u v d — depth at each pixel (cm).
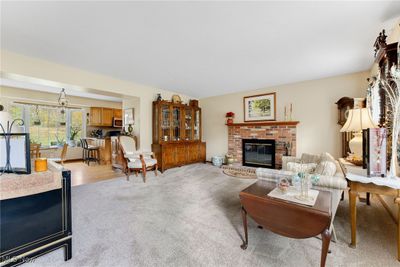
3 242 127
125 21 196
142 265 144
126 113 505
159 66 333
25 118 573
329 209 137
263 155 497
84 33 221
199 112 606
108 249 163
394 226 203
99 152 614
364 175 171
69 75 334
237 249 164
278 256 154
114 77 401
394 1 164
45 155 592
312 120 421
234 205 261
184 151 536
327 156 251
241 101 538
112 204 263
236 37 231
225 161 549
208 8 176
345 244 171
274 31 217
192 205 260
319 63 320
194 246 168
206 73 373
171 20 195
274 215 152
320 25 204
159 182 376
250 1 166
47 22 197
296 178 175
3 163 146
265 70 356
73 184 363
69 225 155
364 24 202
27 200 136
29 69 288
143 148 471
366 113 223
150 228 199
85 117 688
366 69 352
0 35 225
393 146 169
